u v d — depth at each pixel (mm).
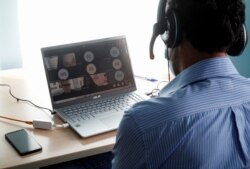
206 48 720
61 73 1350
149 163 676
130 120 698
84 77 1385
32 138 1128
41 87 1635
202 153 662
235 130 699
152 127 675
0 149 1074
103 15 2209
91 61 1405
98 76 1411
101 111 1295
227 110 704
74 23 2180
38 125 1207
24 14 2086
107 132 1166
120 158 731
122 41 1472
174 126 670
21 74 1825
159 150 669
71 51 1375
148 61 1998
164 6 840
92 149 1087
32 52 2166
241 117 712
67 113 1289
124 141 709
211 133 674
